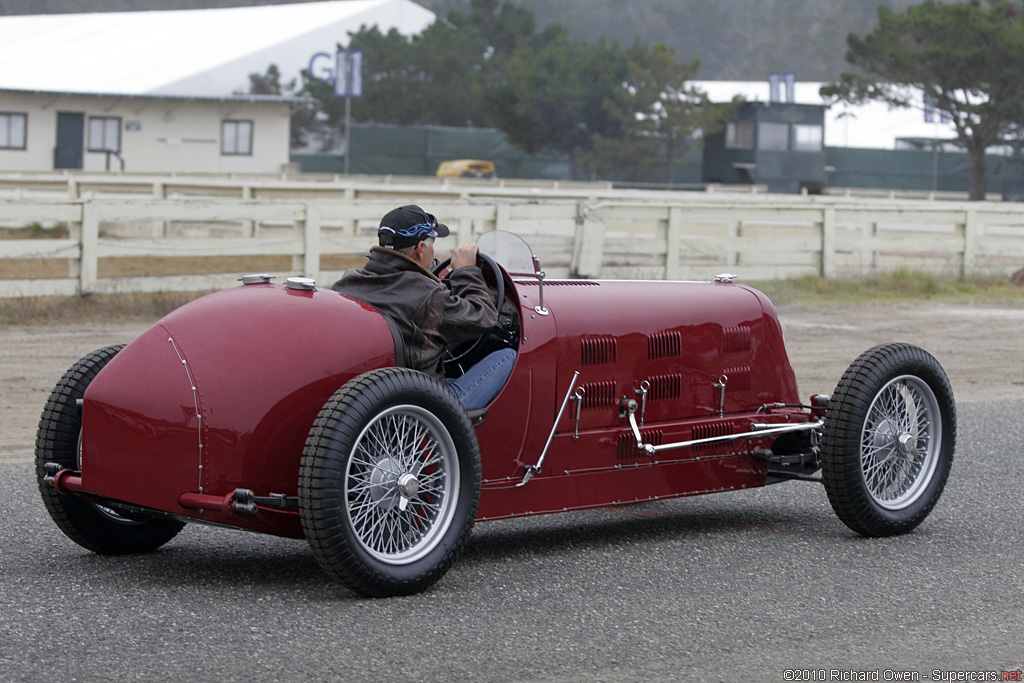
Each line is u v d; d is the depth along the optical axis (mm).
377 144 124500
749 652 6961
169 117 104500
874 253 34844
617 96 116750
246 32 137750
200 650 6734
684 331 10039
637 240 30344
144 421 7891
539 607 7766
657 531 10164
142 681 6219
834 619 7637
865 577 8680
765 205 32219
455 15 162000
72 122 101375
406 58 148000
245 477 7809
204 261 34594
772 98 105500
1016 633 7426
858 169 119000
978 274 35969
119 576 8359
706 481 10164
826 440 9734
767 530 10219
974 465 12984
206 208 25703
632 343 9680
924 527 10352
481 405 8820
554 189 74938
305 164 123625
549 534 10023
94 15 142625
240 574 8477
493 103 120625
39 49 124500
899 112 135500
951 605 8000
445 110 148375
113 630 7074
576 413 9336
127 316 23203
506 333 9273
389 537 7910
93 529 8742
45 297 24203
